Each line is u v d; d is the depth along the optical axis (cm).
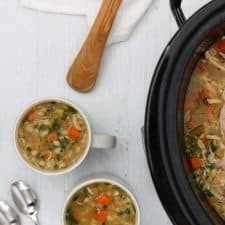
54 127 108
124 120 111
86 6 111
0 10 112
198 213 86
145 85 111
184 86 89
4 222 110
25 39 112
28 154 107
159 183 88
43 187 110
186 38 88
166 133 87
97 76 111
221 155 91
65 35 112
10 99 112
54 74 112
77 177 110
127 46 112
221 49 93
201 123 92
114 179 108
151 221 110
